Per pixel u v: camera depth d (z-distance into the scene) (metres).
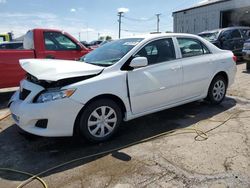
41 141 4.38
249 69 10.52
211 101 5.89
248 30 13.77
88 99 3.94
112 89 4.16
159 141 4.21
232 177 3.15
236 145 3.97
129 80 4.35
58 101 3.77
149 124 4.98
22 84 4.38
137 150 3.93
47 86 3.93
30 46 7.44
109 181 3.18
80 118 4.00
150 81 4.58
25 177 3.36
